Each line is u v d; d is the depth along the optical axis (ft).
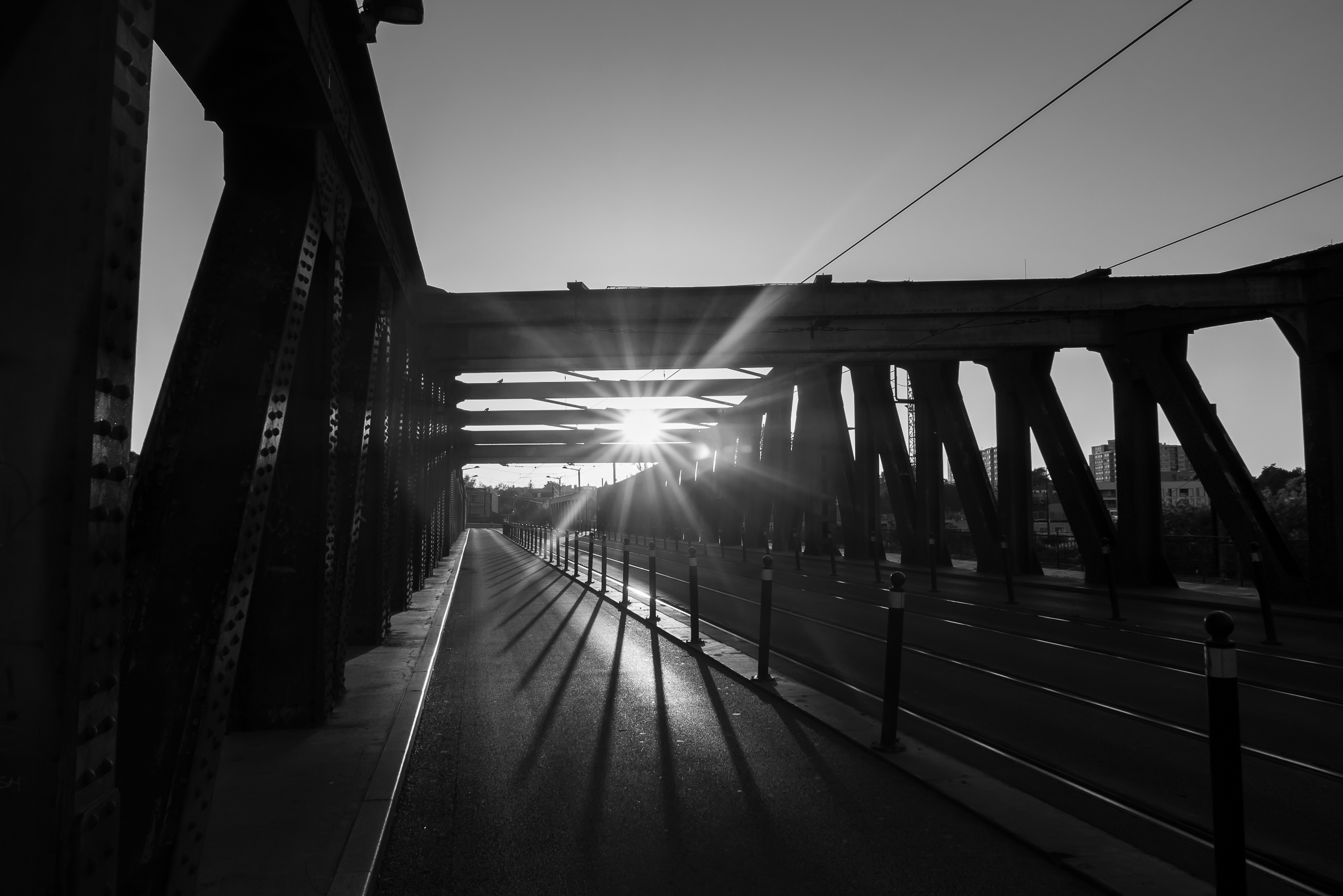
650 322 61.82
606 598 56.80
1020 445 79.82
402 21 18.99
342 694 24.16
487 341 62.44
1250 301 58.18
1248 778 17.74
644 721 22.67
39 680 6.63
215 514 11.93
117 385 7.33
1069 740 20.76
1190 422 61.46
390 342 36.45
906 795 16.49
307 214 15.85
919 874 12.90
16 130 6.94
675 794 16.62
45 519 6.72
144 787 10.20
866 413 103.09
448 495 142.51
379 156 25.62
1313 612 50.24
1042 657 32.91
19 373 6.77
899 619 19.33
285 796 15.56
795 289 61.82
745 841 14.21
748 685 27.40
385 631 36.35
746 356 66.59
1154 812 15.60
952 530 113.70
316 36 16.60
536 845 14.11
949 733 21.26
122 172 7.30
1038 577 76.84
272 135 17.21
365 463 27.48
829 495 114.73
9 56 6.99
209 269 14.52
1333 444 55.26
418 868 13.21
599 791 16.80
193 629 11.14
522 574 84.07
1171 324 61.82
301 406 21.48
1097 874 12.51
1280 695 26.08
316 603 21.42
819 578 76.69
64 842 6.54
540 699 25.52
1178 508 100.42
